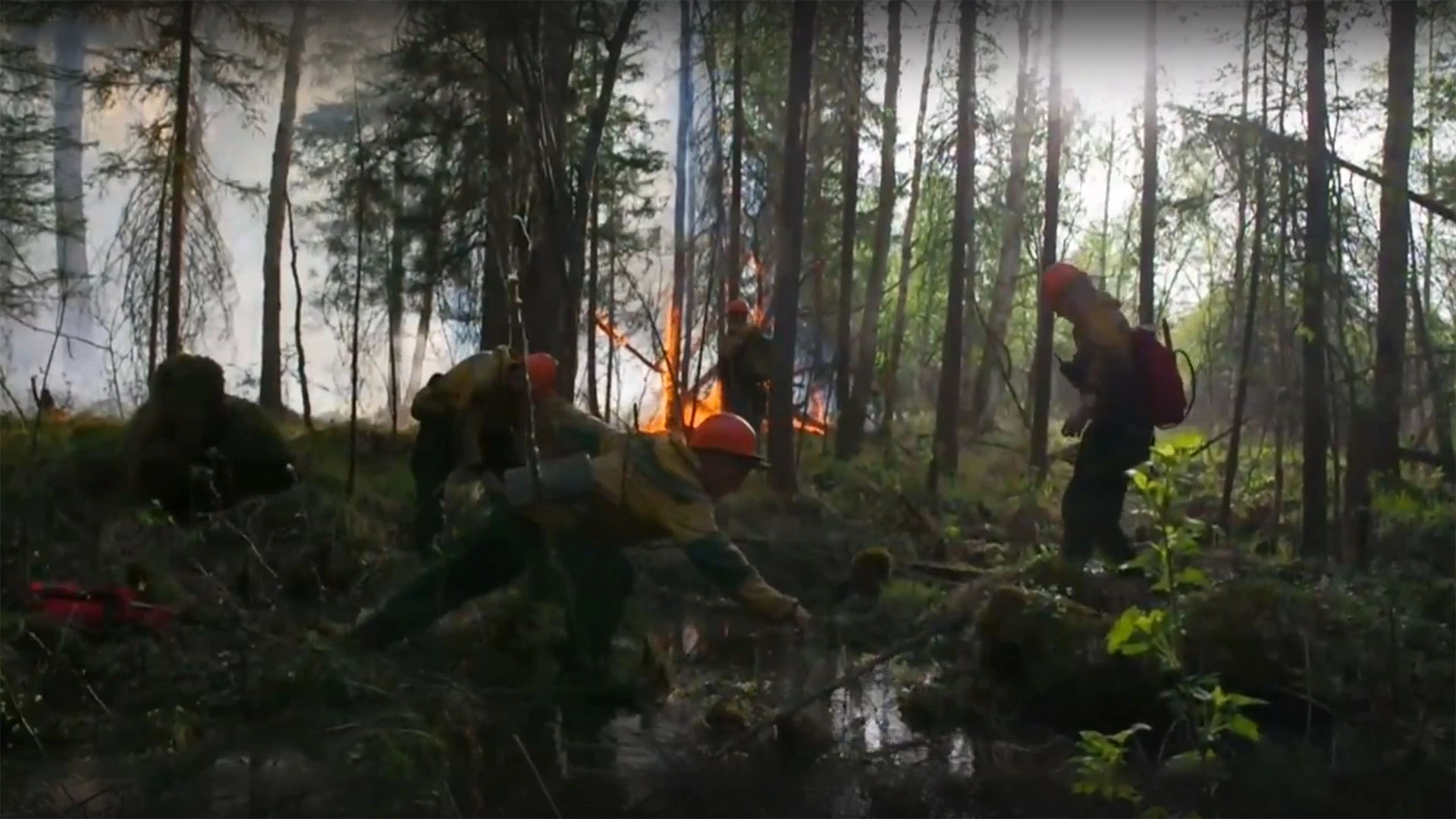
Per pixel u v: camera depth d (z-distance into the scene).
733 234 17.52
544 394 8.20
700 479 6.68
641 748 5.59
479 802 4.84
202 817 4.55
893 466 16.88
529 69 13.68
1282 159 11.06
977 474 18.52
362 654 6.50
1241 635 6.18
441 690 6.05
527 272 12.86
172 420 10.13
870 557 9.30
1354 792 5.09
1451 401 10.70
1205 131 13.65
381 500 11.16
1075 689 6.10
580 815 4.71
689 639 7.89
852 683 6.77
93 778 4.95
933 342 28.31
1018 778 5.25
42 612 6.60
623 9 14.91
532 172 13.95
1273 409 13.38
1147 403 8.77
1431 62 12.12
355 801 4.75
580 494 6.54
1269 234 12.32
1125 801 4.98
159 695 5.92
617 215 17.45
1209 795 5.06
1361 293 10.83
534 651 7.01
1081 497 8.82
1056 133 17.64
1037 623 6.31
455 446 8.73
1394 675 6.04
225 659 6.30
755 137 19.84
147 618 6.73
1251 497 13.94
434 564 7.36
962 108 17.39
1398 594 7.04
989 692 6.31
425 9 14.70
